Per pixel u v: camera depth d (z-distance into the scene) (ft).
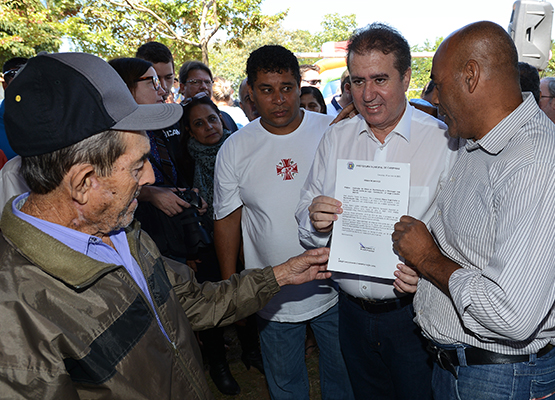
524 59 13.97
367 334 6.24
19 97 2.97
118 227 3.57
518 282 3.49
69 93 2.99
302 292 7.04
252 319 10.23
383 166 5.13
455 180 4.57
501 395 4.24
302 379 7.79
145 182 3.64
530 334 3.59
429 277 4.47
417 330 5.99
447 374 4.70
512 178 3.67
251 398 9.59
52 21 50.37
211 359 9.77
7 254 2.98
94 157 3.12
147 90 8.69
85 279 3.00
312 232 6.14
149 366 3.31
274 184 7.00
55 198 3.23
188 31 48.47
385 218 5.14
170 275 4.57
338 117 6.50
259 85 6.61
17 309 2.78
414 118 5.91
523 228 3.51
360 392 6.89
